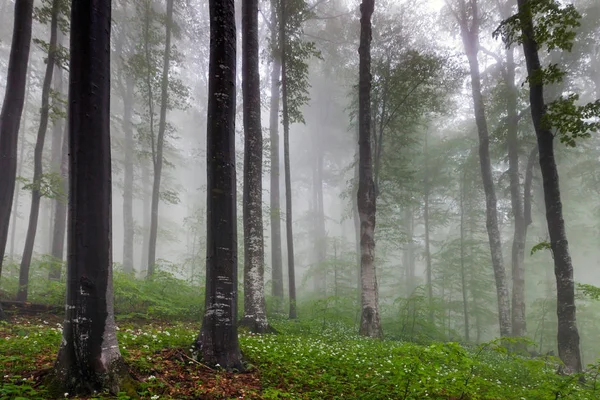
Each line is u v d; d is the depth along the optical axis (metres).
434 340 15.12
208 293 6.34
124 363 4.93
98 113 4.86
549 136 11.15
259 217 11.88
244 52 12.99
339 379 6.23
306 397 5.25
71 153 4.76
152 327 9.55
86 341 4.59
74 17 4.84
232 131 6.66
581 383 8.62
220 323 6.19
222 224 6.36
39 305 10.15
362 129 14.59
